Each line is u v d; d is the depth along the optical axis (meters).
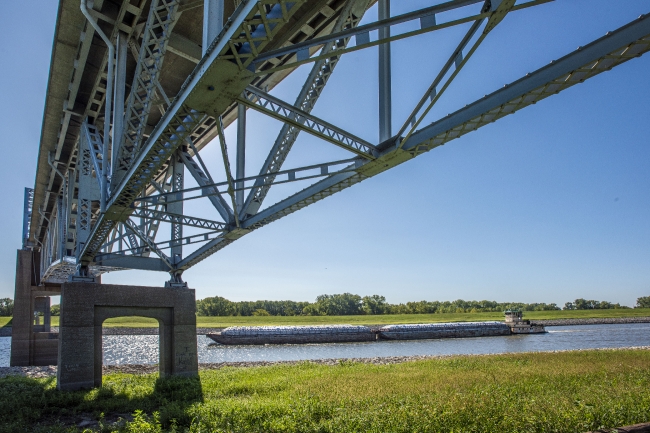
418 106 10.80
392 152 11.95
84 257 22.36
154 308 23.73
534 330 97.38
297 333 81.75
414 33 7.75
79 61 19.80
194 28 17.59
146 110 12.84
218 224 18.19
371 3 15.31
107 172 17.30
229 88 9.59
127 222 20.84
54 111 24.92
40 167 33.16
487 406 13.36
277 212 16.06
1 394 19.25
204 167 18.80
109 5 16.55
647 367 24.33
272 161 15.90
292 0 7.14
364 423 11.82
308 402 14.59
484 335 93.19
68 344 20.80
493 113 10.27
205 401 16.61
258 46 8.36
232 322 135.12
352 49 8.09
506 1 6.94
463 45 8.74
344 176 13.73
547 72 8.94
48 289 47.62
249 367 31.88
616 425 11.27
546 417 11.70
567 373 22.33
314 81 12.89
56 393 19.47
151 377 25.00
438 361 33.12
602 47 8.07
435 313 198.00
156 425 12.80
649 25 7.50
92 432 12.29
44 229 47.34
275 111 10.77
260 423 12.34
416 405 14.02
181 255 25.05
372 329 90.19
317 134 11.39
